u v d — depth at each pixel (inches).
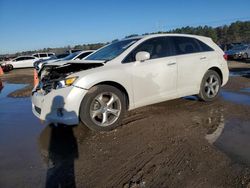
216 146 169.2
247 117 224.4
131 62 222.5
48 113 202.1
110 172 145.6
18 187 137.4
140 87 224.2
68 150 178.7
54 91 198.5
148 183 132.4
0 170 156.4
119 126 215.3
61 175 146.6
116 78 209.8
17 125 245.9
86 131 210.4
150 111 252.4
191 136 187.3
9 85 610.5
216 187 125.6
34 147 188.9
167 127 207.6
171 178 135.3
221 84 288.5
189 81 257.9
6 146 194.1
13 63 1310.3
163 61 237.6
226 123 212.2
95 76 200.8
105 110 205.8
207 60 270.5
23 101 370.6
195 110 252.5
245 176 133.2
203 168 142.7
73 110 194.2
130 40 243.0
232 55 951.6
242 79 446.3
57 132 215.5
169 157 157.4
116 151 170.9
